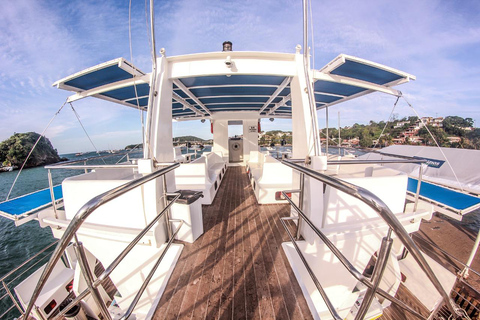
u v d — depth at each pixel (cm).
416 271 387
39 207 373
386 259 95
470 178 705
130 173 458
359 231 245
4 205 385
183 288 189
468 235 737
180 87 383
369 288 103
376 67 282
